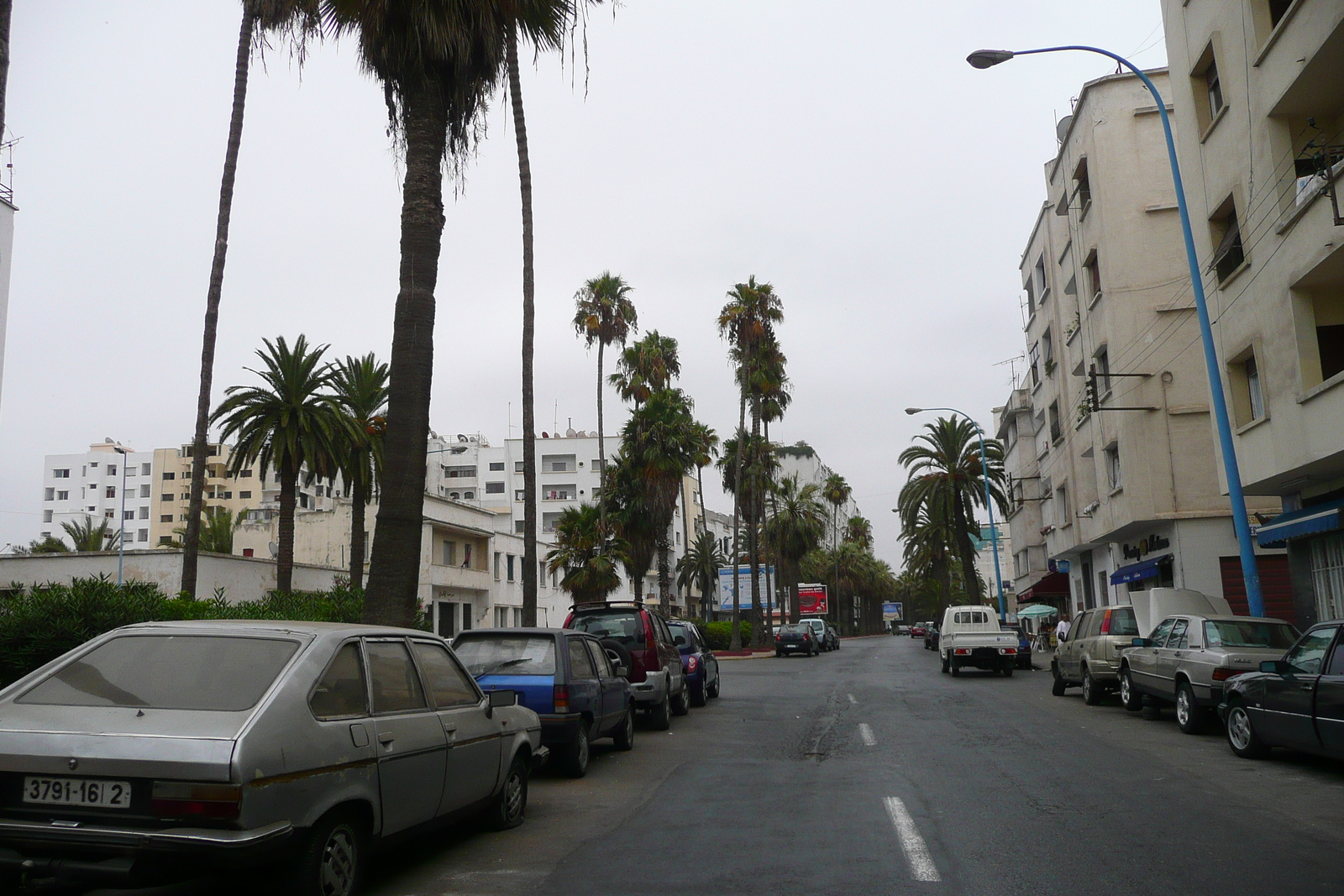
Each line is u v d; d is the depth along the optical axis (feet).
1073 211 105.91
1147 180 93.20
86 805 15.47
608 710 38.06
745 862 21.44
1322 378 53.78
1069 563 138.00
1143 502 90.43
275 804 15.81
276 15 44.78
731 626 198.39
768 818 26.40
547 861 22.00
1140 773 33.35
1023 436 168.14
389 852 22.98
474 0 41.83
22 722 16.24
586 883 19.92
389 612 40.32
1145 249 92.53
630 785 32.48
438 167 43.65
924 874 20.18
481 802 23.59
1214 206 64.90
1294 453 55.11
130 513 334.24
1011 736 44.32
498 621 187.93
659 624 55.11
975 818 25.91
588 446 324.39
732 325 174.50
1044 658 130.41
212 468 323.98
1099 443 101.14
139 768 15.39
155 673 17.48
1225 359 64.64
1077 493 114.42
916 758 37.50
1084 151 98.73
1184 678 45.24
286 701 16.92
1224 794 29.19
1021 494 169.89
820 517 250.16
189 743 15.55
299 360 106.52
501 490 327.06
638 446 153.48
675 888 19.40
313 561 172.76
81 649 18.25
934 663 126.11
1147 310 91.81
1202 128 67.00
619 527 153.58
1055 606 162.40
